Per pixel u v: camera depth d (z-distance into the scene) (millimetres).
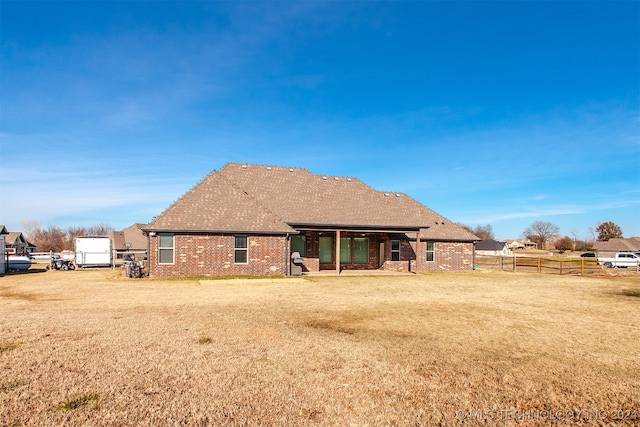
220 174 24656
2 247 23281
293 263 22031
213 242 20688
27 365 6203
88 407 4816
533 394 5500
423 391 5523
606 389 5711
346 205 25828
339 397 5273
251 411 4820
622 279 23812
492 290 16938
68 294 14133
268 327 9008
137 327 8781
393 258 27000
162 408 4836
